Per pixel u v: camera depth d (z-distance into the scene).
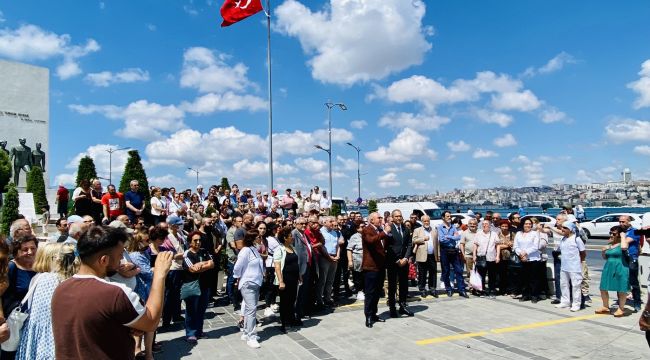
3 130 26.64
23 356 3.51
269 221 9.59
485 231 10.66
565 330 7.55
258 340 6.98
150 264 6.78
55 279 3.68
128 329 2.50
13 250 4.07
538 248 9.77
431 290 10.70
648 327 4.48
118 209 11.35
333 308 9.42
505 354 6.32
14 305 3.91
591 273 13.66
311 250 8.70
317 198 19.11
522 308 9.26
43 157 28.08
